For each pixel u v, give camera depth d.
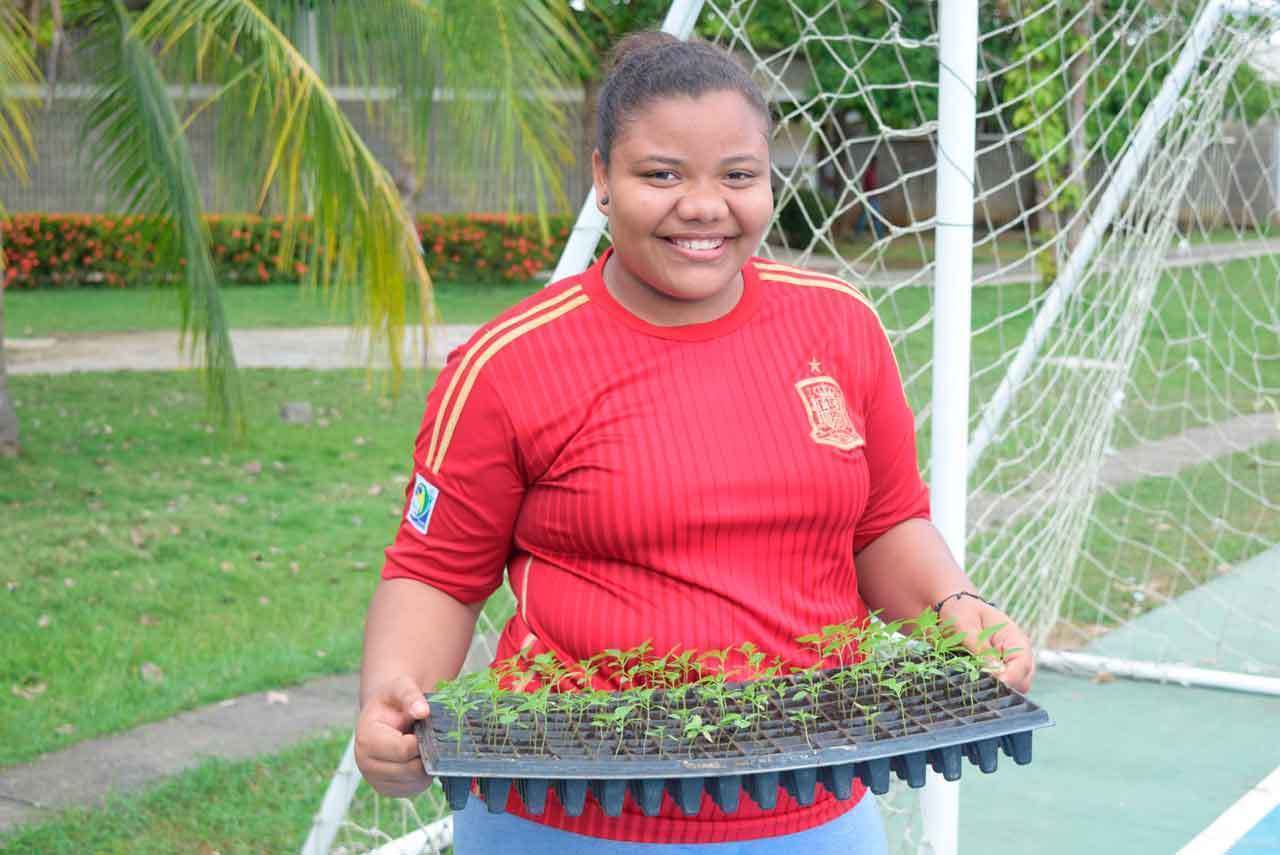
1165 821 4.02
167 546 7.14
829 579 1.83
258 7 6.50
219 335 7.66
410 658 1.79
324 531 7.57
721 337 1.77
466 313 17.59
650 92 1.67
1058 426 5.65
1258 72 7.79
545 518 1.78
